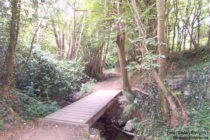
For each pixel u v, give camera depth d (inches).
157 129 124.0
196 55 302.0
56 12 238.7
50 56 230.5
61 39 328.5
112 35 225.9
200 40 363.9
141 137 135.8
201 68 189.6
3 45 165.2
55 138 118.1
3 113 133.2
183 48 352.8
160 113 131.6
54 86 215.5
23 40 197.5
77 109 179.2
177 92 131.6
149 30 167.0
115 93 255.1
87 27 315.0
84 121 144.5
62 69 239.1
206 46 322.3
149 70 125.3
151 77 140.9
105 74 407.2
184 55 312.0
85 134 125.6
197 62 259.4
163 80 126.2
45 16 181.5
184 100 130.9
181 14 334.3
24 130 126.6
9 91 155.3
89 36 324.8
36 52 213.3
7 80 151.9
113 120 212.7
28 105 161.9
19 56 186.4
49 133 125.4
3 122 125.8
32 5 161.8
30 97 176.7
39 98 195.2
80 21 322.0
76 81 280.2
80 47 349.7
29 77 201.3
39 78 211.0
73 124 140.0
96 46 356.8
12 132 120.6
